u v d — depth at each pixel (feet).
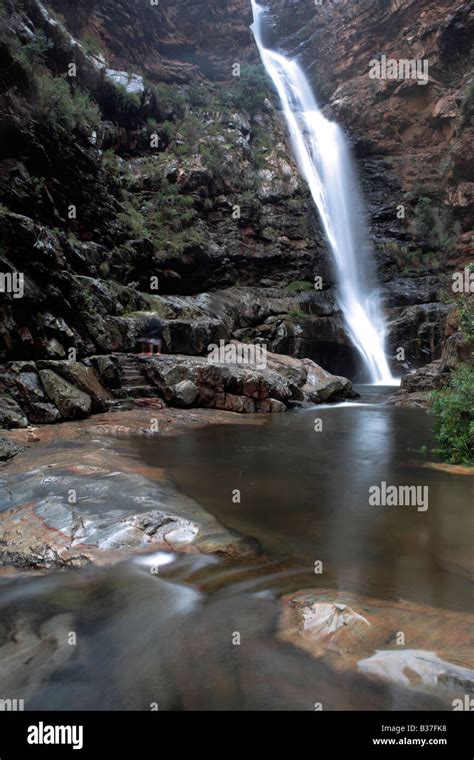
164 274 69.00
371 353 83.97
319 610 9.74
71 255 47.42
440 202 101.86
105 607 10.62
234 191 87.45
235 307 73.82
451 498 18.47
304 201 94.48
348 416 43.75
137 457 25.05
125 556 12.91
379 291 93.97
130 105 75.97
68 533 13.89
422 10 109.50
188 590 11.26
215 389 44.55
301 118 114.32
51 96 50.29
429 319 83.66
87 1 82.69
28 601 10.93
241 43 115.14
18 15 51.88
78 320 42.34
